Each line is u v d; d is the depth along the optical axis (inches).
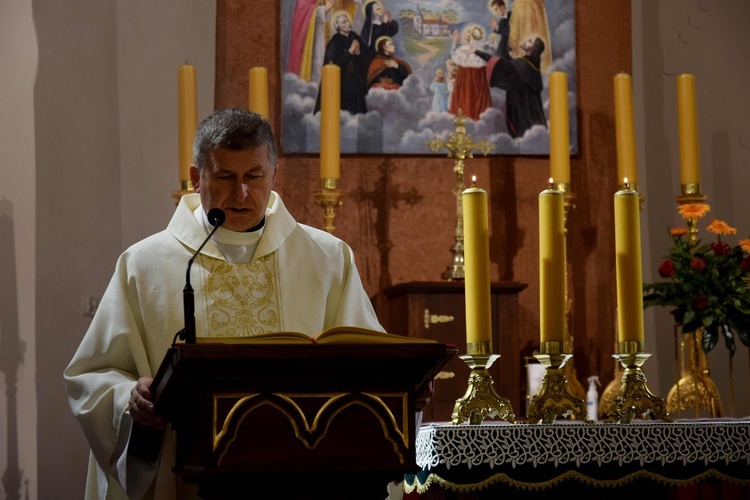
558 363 139.9
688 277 211.9
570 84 275.9
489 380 138.4
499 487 135.3
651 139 281.9
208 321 136.1
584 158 274.8
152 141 260.7
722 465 138.3
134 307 138.5
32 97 250.2
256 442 93.5
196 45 265.9
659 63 284.5
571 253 271.6
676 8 287.4
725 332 211.8
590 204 273.7
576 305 269.9
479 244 140.7
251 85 242.7
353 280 147.3
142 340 137.4
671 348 275.3
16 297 242.8
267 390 94.3
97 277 251.8
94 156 255.0
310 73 267.6
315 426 94.7
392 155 269.1
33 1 253.6
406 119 269.9
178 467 106.1
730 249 214.4
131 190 257.9
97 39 259.1
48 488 240.4
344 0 270.1
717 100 286.2
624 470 135.4
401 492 139.1
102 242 253.6
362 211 266.8
